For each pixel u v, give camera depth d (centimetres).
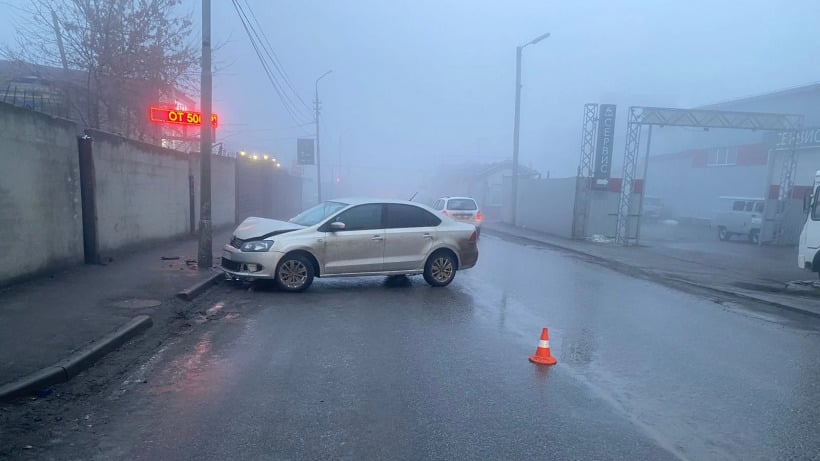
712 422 517
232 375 601
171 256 1327
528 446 454
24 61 1661
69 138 1048
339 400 539
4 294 846
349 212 1092
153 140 1866
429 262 1146
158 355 662
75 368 582
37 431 453
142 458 415
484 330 821
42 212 961
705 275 1568
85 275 1030
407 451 438
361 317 877
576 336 813
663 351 754
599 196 2580
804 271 1733
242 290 1059
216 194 2069
